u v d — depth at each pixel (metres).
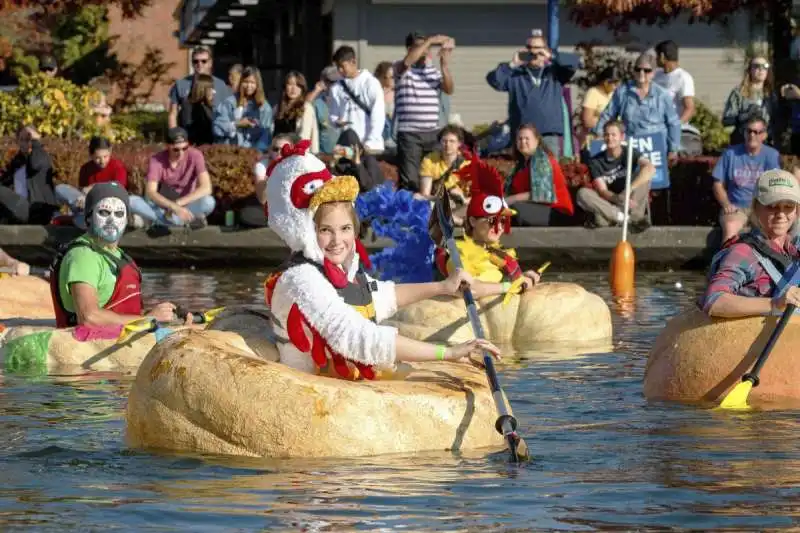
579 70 39.47
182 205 27.77
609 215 27.77
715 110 40.03
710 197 29.45
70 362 15.48
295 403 10.45
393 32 39.19
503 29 39.75
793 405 12.75
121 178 28.08
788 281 13.40
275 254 28.00
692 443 11.03
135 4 41.56
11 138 29.31
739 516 8.78
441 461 10.32
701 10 34.78
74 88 33.03
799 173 27.14
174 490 9.48
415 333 17.48
